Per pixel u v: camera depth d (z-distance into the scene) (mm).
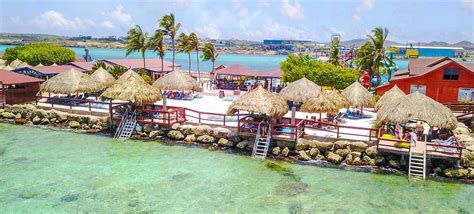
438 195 22172
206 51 73625
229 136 30391
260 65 160250
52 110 37031
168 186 22859
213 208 20062
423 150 25297
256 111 27594
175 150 29766
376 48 60500
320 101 30625
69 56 76312
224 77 68250
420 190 22844
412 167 24812
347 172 25656
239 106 28484
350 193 22297
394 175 25141
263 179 24234
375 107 34125
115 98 32219
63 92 37812
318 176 24875
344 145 27359
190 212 19547
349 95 35719
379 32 59969
